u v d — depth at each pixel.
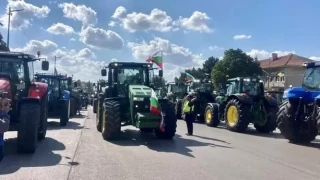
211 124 16.97
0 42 38.94
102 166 7.36
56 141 10.56
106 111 11.05
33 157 8.09
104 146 9.95
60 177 6.40
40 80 16.36
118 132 11.02
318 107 10.88
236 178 6.71
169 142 11.08
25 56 9.64
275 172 7.32
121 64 12.61
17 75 9.61
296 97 11.95
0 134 6.92
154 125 10.81
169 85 25.75
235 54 55.56
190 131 13.18
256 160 8.53
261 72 57.06
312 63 12.16
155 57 14.02
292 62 57.34
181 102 20.88
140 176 6.62
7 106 6.97
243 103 14.84
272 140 12.64
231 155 9.07
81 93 32.09
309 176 7.07
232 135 13.69
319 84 11.86
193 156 8.77
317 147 11.18
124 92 12.39
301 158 9.07
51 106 15.32
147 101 11.15
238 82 16.70
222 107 16.55
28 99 8.83
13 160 7.73
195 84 21.56
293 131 12.09
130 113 11.46
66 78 18.83
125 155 8.67
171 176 6.69
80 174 6.65
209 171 7.19
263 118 15.14
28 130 8.31
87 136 11.87
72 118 20.06
